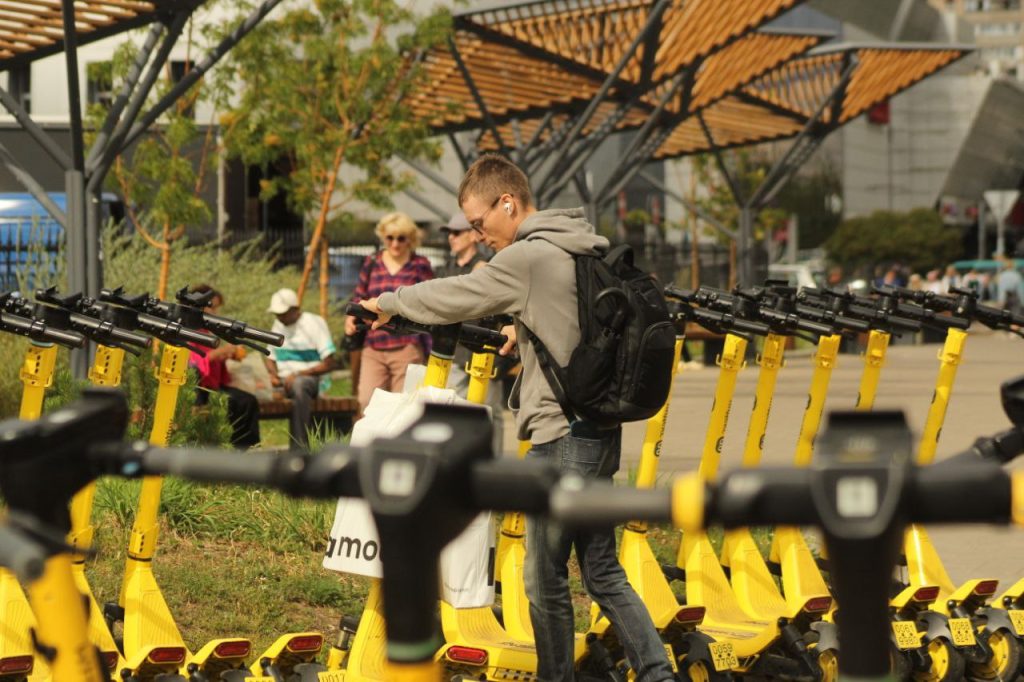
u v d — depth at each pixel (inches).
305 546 498.3
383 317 330.3
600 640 357.4
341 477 107.5
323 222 1147.9
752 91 1453.0
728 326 383.6
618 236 2598.4
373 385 645.9
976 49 1467.8
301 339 719.1
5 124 1395.2
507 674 335.9
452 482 100.0
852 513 91.0
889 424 93.4
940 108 5305.1
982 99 5221.5
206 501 510.6
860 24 3897.6
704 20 1074.7
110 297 321.7
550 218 317.1
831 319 392.8
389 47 1091.3
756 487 94.9
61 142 1406.3
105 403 122.5
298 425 704.4
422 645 101.5
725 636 378.3
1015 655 390.3
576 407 311.0
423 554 100.3
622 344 308.2
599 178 3014.3
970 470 91.9
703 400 1104.8
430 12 1112.8
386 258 666.8
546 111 1231.5
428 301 317.4
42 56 786.2
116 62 1011.9
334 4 1079.0
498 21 1070.4
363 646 330.0
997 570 502.9
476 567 342.6
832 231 4382.4
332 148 1125.1
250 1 1098.1
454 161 2972.4
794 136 1605.6
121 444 119.6
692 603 394.0
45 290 308.2
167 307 329.4
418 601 100.7
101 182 721.6
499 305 313.0
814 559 416.5
